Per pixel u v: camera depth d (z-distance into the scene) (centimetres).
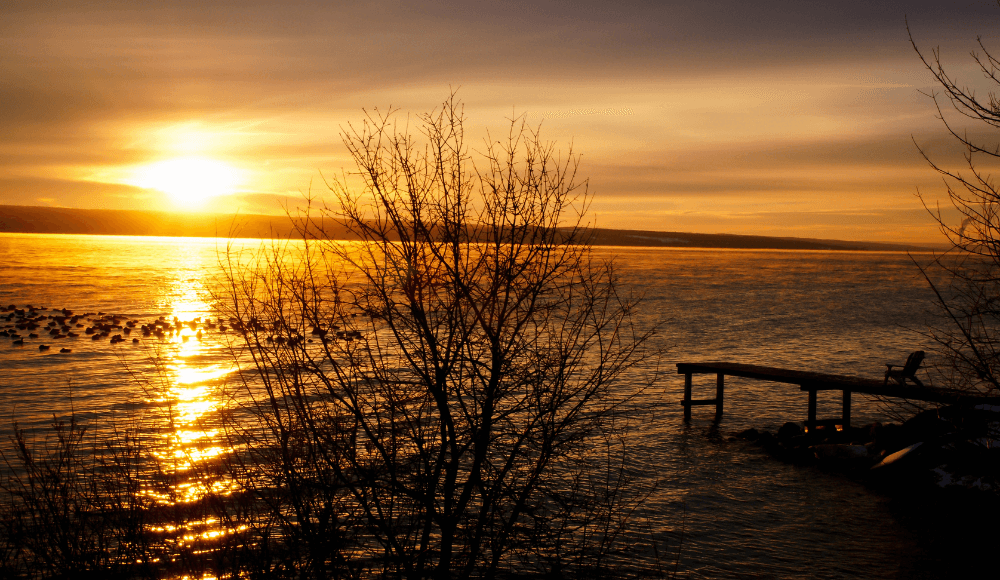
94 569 556
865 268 15950
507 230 521
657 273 11000
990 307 625
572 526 778
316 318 529
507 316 537
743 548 889
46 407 1681
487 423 528
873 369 2528
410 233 519
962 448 1028
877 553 887
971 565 845
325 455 516
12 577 564
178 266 10381
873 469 1184
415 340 541
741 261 19662
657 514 995
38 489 639
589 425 598
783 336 3628
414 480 541
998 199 580
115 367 2330
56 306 4972
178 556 552
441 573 529
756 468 1258
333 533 525
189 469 581
